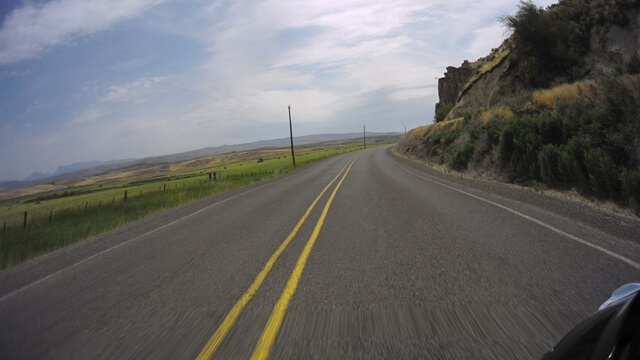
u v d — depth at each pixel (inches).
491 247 248.2
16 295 233.8
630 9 791.1
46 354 145.9
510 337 131.3
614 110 409.7
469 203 422.6
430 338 134.5
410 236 295.6
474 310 155.0
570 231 271.7
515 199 418.6
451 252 243.6
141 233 424.5
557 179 441.7
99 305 199.5
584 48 862.5
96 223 588.1
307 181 927.7
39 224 669.9
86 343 152.6
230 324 160.4
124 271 267.1
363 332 142.9
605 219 295.7
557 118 506.0
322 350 131.5
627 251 218.7
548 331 133.8
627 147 359.9
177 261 279.7
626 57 756.6
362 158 2047.2
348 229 339.6
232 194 781.9
